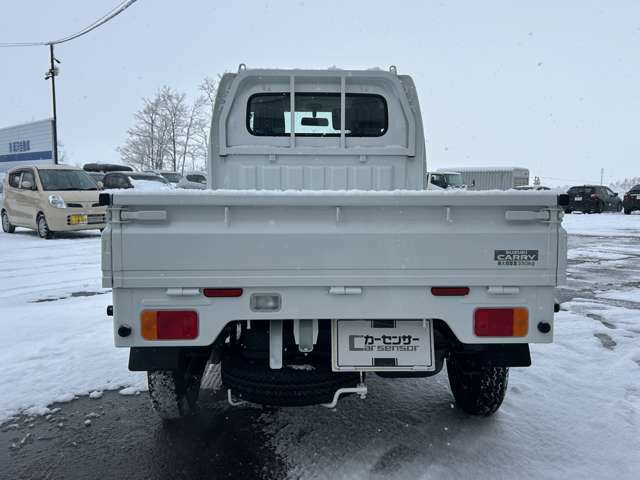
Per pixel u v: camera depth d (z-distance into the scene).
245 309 2.71
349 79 4.58
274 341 2.90
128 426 3.63
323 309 2.72
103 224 15.21
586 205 30.31
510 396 4.07
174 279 2.66
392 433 3.47
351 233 2.67
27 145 29.72
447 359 3.86
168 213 2.66
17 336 5.64
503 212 2.73
